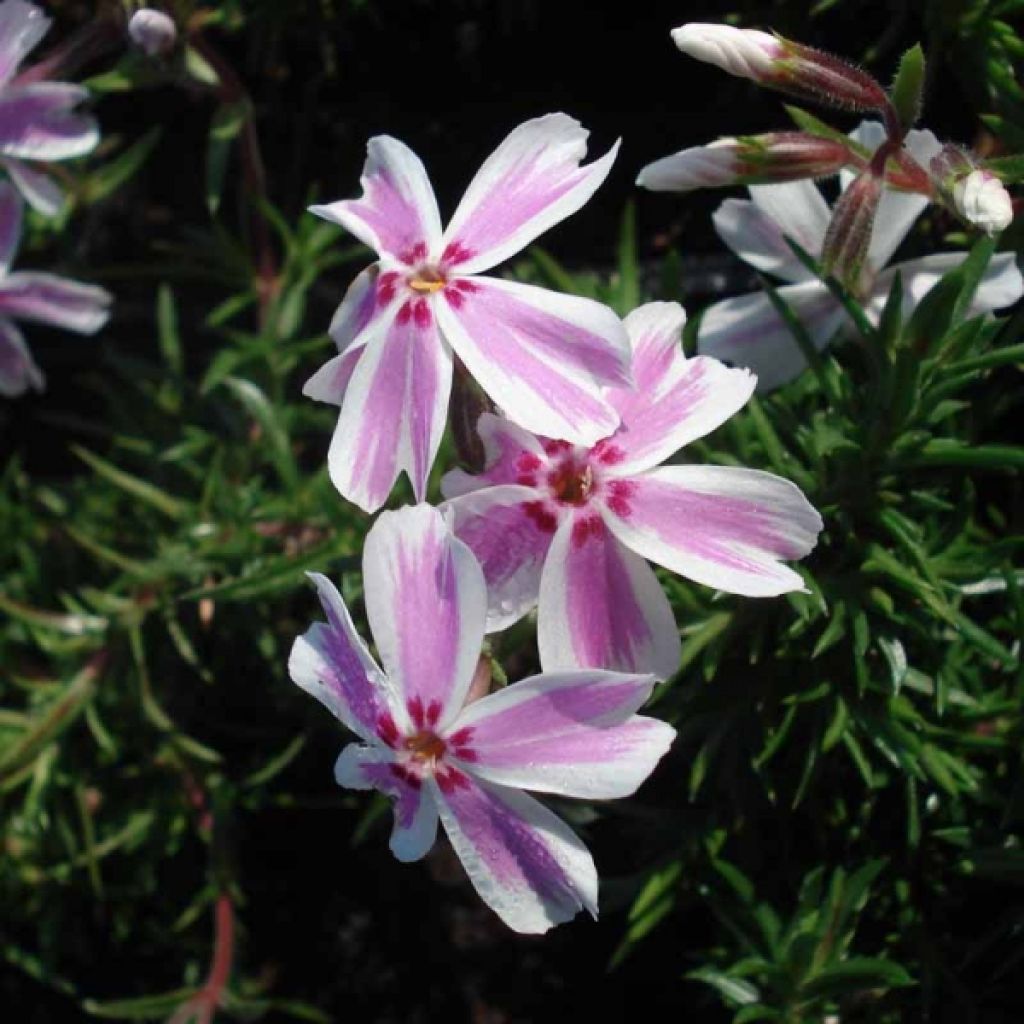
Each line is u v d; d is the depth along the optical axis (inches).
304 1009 5.0
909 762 3.9
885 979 3.9
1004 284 3.8
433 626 3.0
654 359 3.3
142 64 4.6
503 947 5.5
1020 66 4.5
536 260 4.6
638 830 4.6
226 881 5.1
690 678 4.2
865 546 3.9
